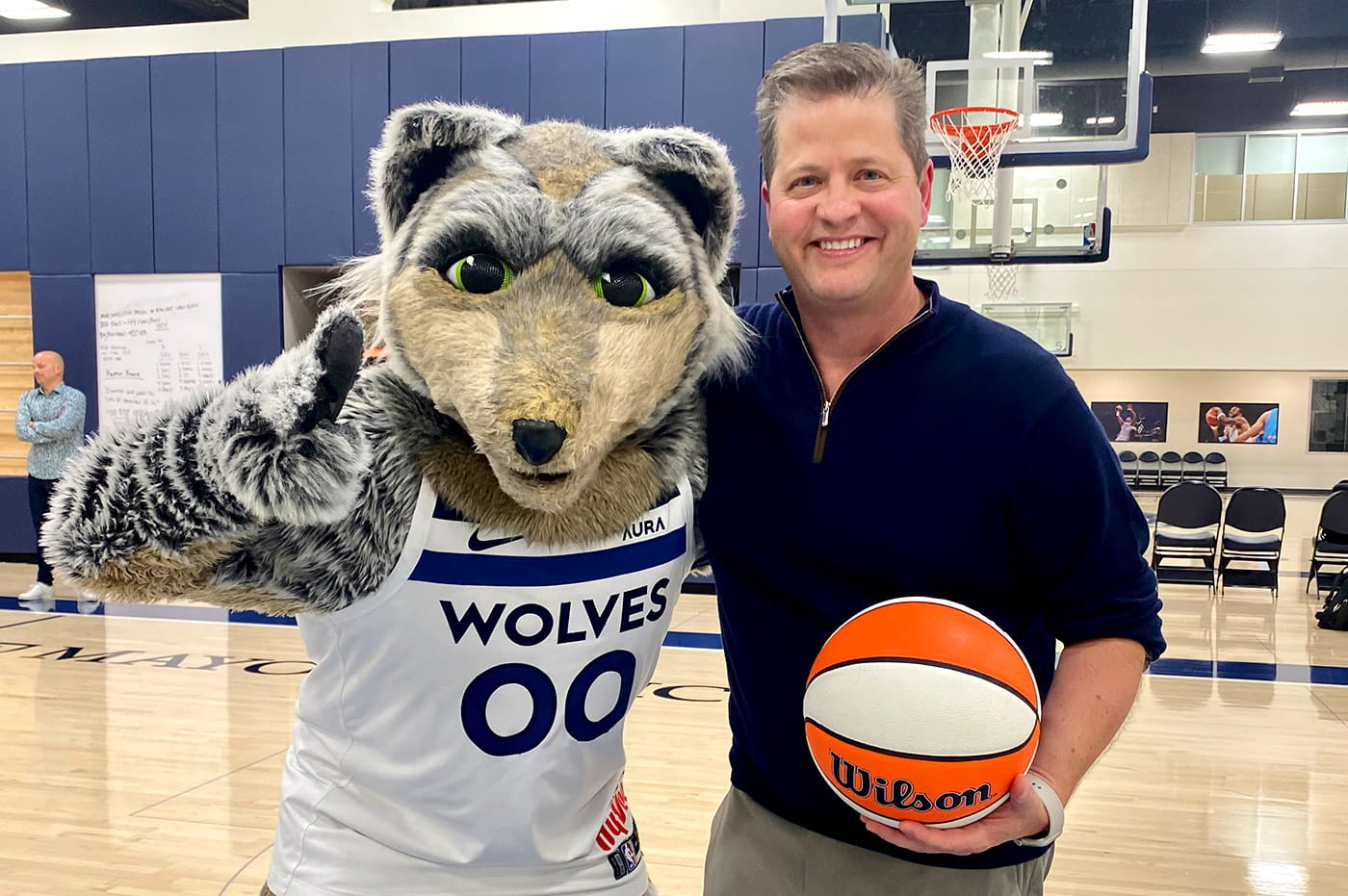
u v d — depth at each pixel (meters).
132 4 11.45
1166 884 3.04
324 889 1.28
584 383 1.10
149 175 7.95
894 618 1.29
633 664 1.37
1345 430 16.62
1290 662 5.78
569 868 1.37
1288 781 3.88
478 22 8.24
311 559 1.15
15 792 3.58
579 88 7.23
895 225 1.38
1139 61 5.24
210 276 7.93
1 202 8.20
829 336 1.49
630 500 1.28
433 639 1.23
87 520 1.07
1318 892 3.00
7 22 11.66
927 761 1.21
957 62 5.41
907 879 1.47
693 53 7.05
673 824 3.36
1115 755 4.16
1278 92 14.45
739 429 1.50
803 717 1.47
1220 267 14.84
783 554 1.49
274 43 8.44
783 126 1.41
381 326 1.19
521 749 1.28
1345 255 14.55
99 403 8.21
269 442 1.05
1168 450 17.20
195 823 3.33
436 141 1.19
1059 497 1.41
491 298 1.14
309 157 7.68
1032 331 11.77
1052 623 1.49
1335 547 8.12
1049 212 7.70
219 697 4.73
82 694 4.76
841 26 5.91
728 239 1.35
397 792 1.29
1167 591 8.34
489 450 1.10
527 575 1.23
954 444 1.42
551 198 1.16
